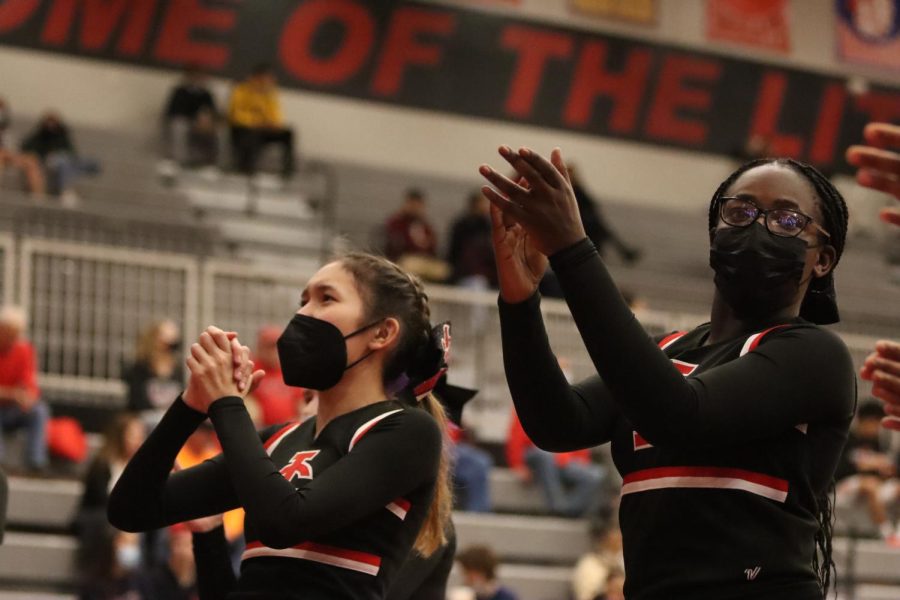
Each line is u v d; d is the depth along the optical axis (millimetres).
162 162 20000
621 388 2824
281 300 14234
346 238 4340
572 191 2926
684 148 25312
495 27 24531
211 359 3432
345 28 23562
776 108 25891
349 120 23406
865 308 21891
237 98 20641
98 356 13586
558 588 12211
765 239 3045
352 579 3357
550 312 14953
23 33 21594
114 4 22109
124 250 13961
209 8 22672
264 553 3412
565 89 24812
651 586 3020
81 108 21703
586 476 13258
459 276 18031
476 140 24156
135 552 9844
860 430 14125
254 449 3305
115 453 10328
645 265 22328
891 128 3314
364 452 3377
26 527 11422
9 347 11828
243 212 19531
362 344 3576
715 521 2975
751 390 2900
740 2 26016
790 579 2961
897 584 13383
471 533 12367
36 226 15914
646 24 25406
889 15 26797
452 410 4008
